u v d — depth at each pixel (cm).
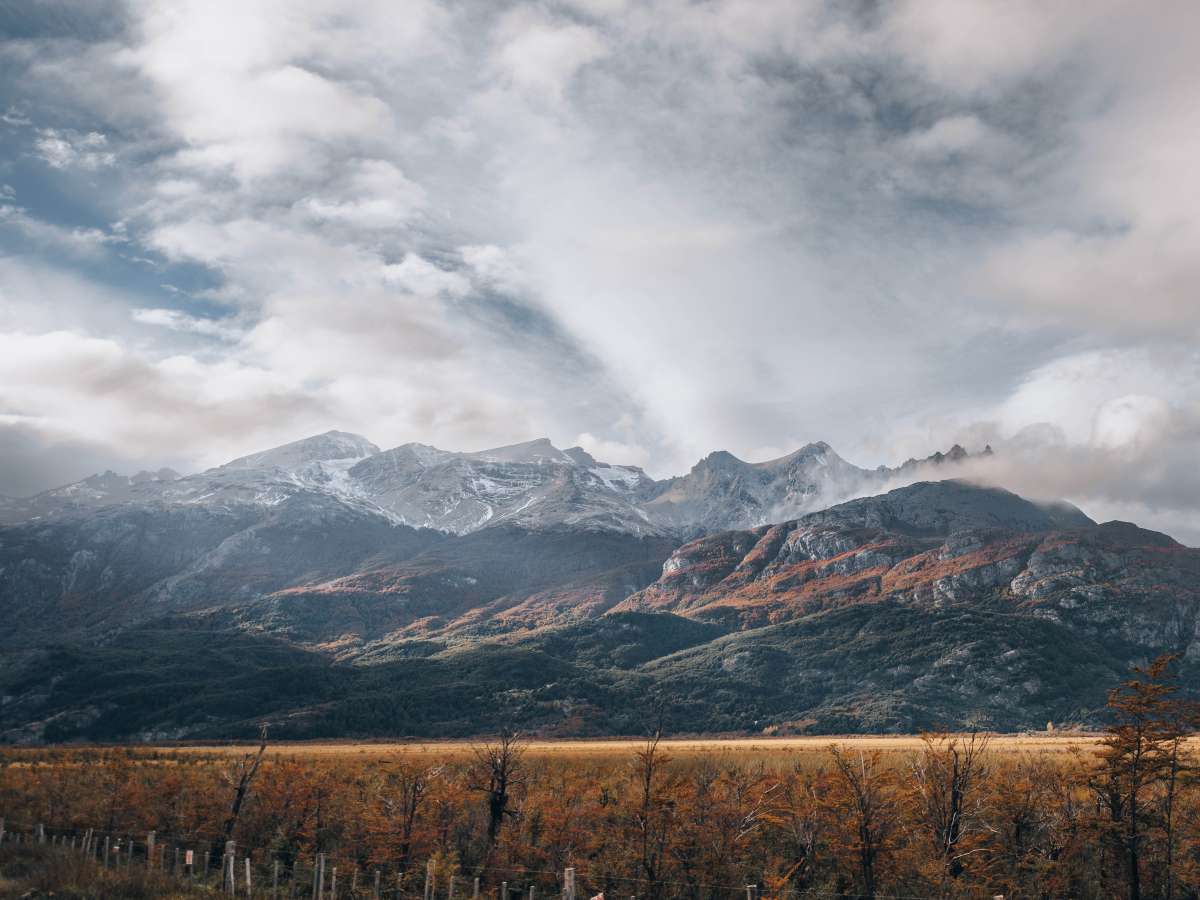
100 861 6275
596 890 6562
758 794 7044
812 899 6209
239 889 5400
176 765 11269
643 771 7200
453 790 7550
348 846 7394
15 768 10888
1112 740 6044
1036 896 6141
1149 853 6053
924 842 6462
